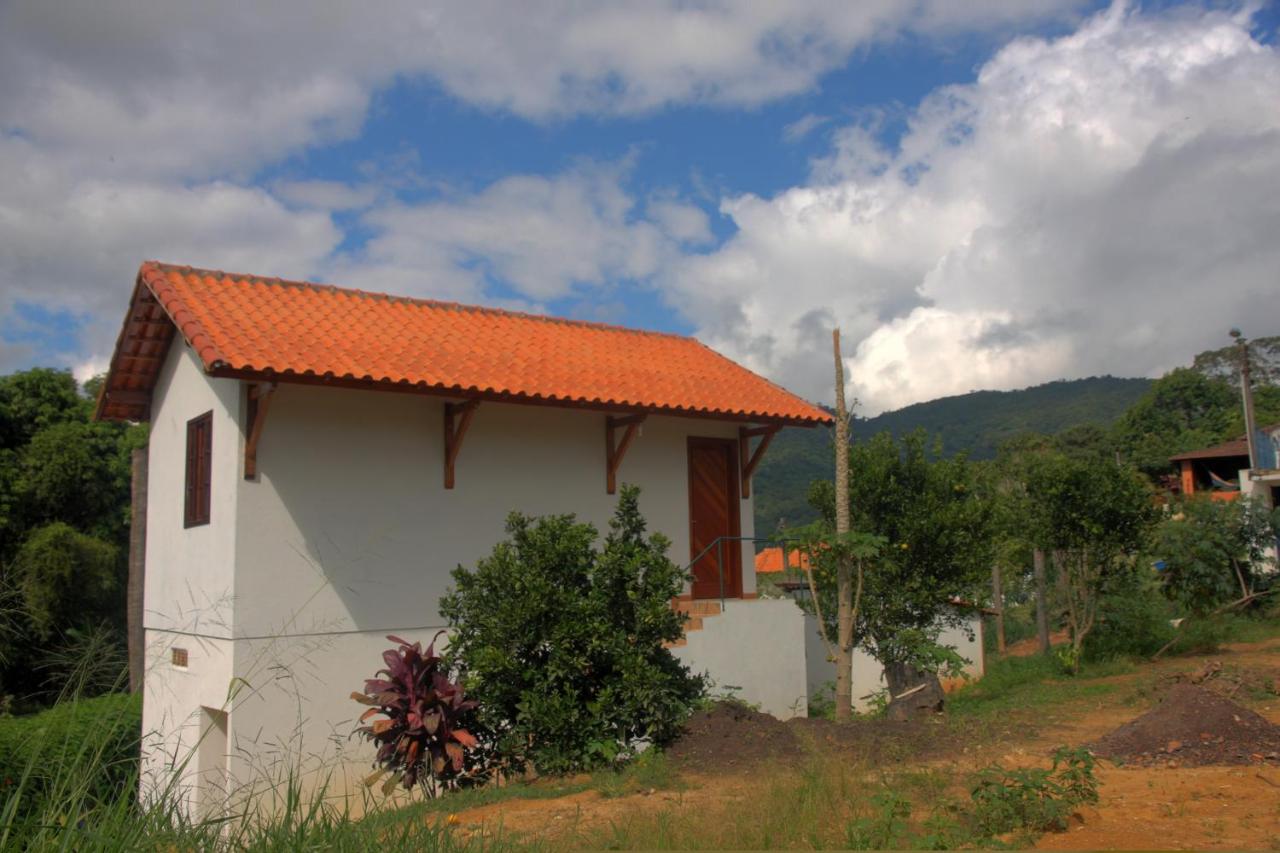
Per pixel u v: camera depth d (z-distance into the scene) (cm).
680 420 1541
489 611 1016
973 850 596
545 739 992
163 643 1318
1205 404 5169
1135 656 1577
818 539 1109
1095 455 1716
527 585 996
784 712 1434
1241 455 3416
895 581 1313
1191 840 610
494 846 608
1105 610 1605
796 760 924
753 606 1431
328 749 1131
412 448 1267
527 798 879
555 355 1450
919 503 1329
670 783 894
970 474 1381
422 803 866
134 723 523
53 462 2255
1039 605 1767
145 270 1259
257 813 513
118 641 576
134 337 1362
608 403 1301
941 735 1003
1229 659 1470
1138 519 1541
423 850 543
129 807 462
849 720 1081
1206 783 756
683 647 1336
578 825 748
